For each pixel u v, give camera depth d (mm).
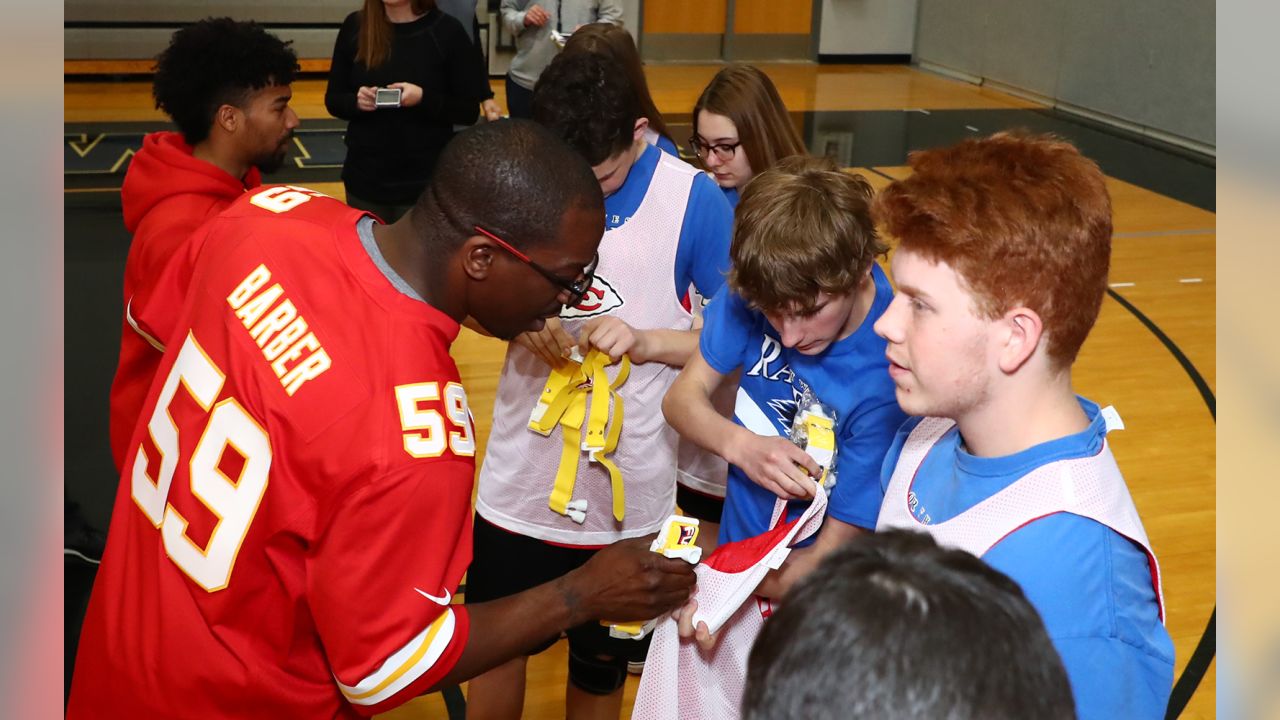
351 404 1344
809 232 1586
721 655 1719
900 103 10984
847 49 13273
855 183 1697
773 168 1815
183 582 1435
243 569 1396
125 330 2096
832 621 724
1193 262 6422
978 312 1117
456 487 1358
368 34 4055
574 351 2207
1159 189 8109
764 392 1908
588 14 5336
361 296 1417
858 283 1667
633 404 2262
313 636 1472
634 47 2584
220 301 1464
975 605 725
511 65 5535
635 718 1660
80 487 3562
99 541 3256
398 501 1316
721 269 2258
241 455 1384
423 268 1440
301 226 1504
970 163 1140
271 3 10719
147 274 2193
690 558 1566
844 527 1753
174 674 1438
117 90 9930
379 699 1376
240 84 2381
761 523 1928
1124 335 5301
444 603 1370
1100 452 1160
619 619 1551
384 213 4289
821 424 1729
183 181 2318
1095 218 1098
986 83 12039
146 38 10359
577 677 2354
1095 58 10375
